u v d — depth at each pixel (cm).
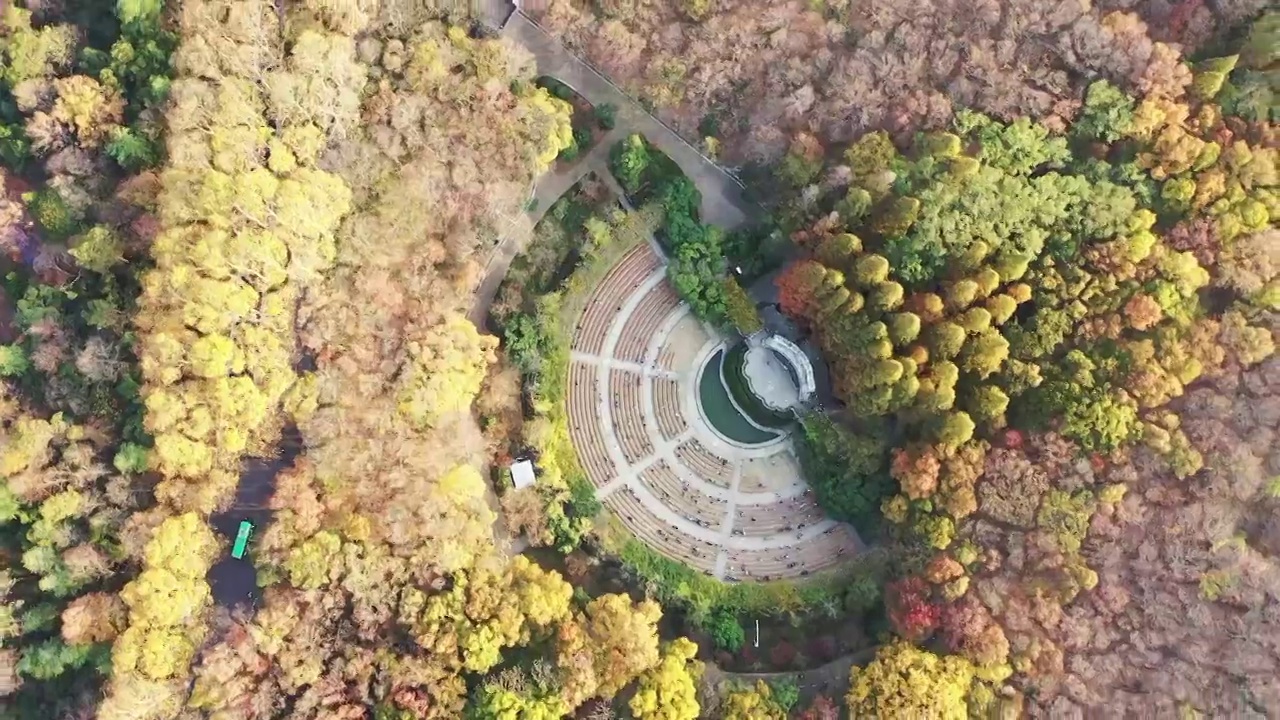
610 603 5938
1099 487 5881
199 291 5391
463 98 6041
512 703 5550
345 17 5841
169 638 5388
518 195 6262
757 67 6253
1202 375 5925
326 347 5844
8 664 5447
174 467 5459
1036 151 6106
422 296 6041
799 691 6191
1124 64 6019
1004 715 5738
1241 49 6200
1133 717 5616
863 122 6172
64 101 5631
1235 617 5603
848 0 6194
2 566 5556
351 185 5891
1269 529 5725
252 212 5453
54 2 5912
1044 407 5978
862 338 5997
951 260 6041
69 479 5506
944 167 6050
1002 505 5916
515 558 6084
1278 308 5866
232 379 5500
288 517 5628
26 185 5919
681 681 5784
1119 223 5984
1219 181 5909
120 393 5703
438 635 5691
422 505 5725
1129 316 5919
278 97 5603
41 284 5809
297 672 5469
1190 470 5734
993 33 6150
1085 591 5803
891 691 5756
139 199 5666
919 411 6050
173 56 5597
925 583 6025
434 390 5850
